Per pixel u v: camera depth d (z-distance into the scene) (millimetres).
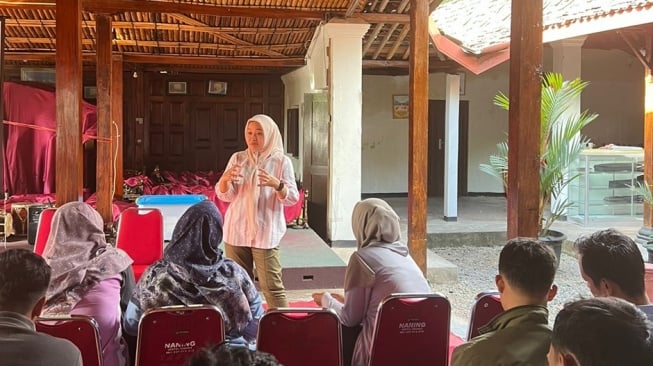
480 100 12172
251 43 8734
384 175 12023
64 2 5035
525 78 3562
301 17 7039
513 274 1902
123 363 2852
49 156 9172
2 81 4938
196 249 2855
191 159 12070
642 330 1081
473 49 7293
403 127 12016
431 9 6766
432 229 8367
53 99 9352
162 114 11922
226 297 2852
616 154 8789
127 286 3229
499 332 1837
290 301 5438
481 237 8281
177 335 2504
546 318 1862
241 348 1168
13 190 9180
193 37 8484
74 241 2924
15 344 1808
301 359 2562
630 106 12055
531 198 3576
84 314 2689
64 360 1855
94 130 9281
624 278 1993
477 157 12250
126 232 5016
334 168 7406
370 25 7480
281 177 4000
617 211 9000
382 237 3059
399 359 2748
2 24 4922
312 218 8078
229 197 4008
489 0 8414
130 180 9625
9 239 7141
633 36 7621
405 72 10453
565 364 1120
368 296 2951
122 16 7477
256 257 3955
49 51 9102
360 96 7344
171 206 6773
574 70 9422
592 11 6414
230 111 12148
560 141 5461
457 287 6297
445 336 2764
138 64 10812
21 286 1908
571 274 6754
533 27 3561
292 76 10914
